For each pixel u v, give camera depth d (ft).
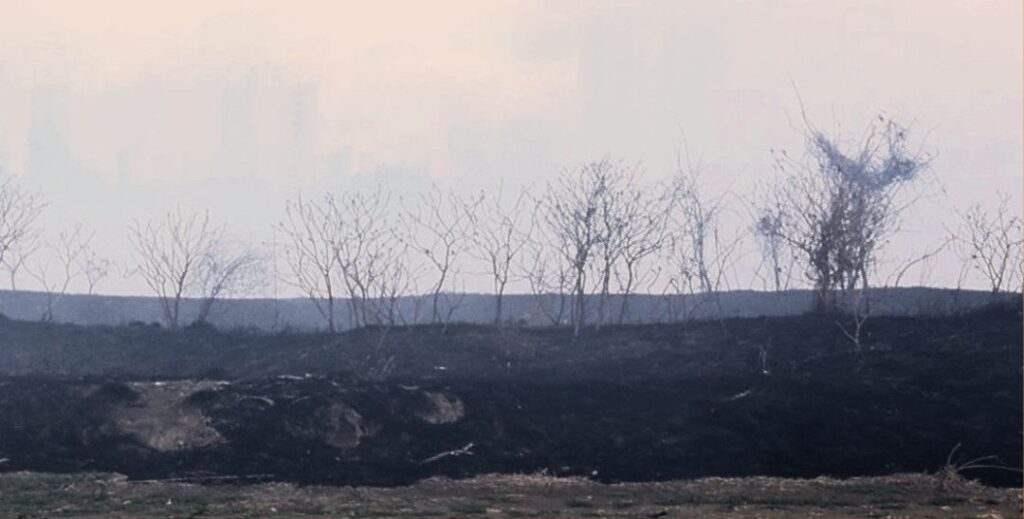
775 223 385.91
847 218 371.56
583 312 387.75
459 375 343.67
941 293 399.85
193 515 224.12
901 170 379.76
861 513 226.38
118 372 356.38
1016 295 367.86
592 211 386.52
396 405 292.61
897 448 280.10
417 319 404.98
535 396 303.68
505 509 233.76
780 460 278.05
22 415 284.41
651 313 421.18
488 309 442.91
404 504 238.89
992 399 300.81
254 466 267.80
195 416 286.66
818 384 311.27
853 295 376.48
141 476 262.06
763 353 336.08
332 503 239.71
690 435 288.71
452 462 274.98
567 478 268.62
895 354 331.16
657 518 222.48
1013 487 257.34
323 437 281.54
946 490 252.21
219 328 411.13
